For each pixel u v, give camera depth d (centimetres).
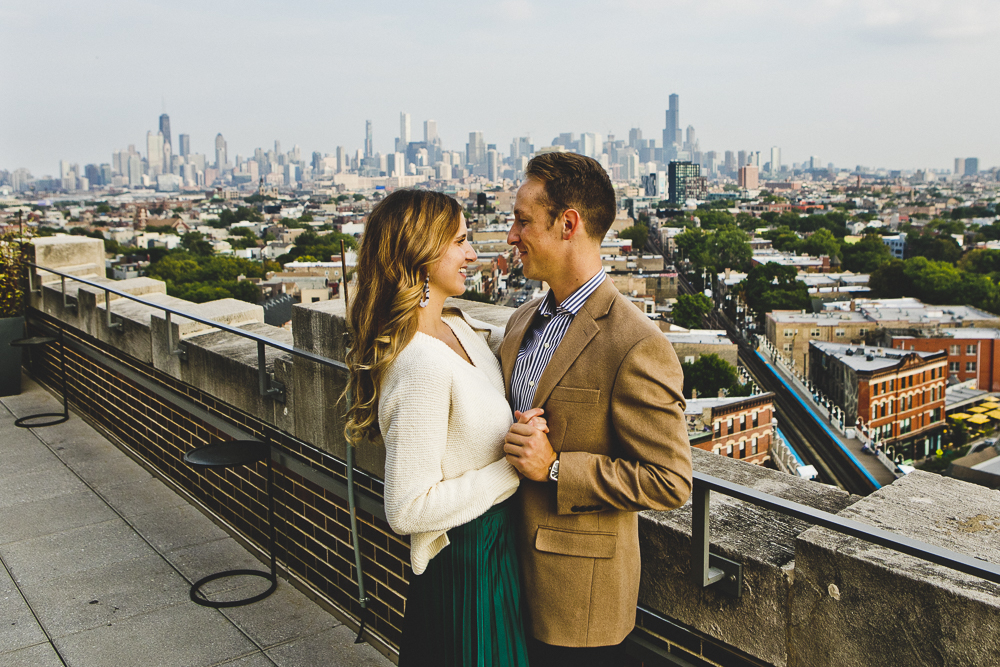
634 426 179
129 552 446
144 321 555
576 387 187
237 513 460
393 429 191
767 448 6856
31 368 834
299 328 362
